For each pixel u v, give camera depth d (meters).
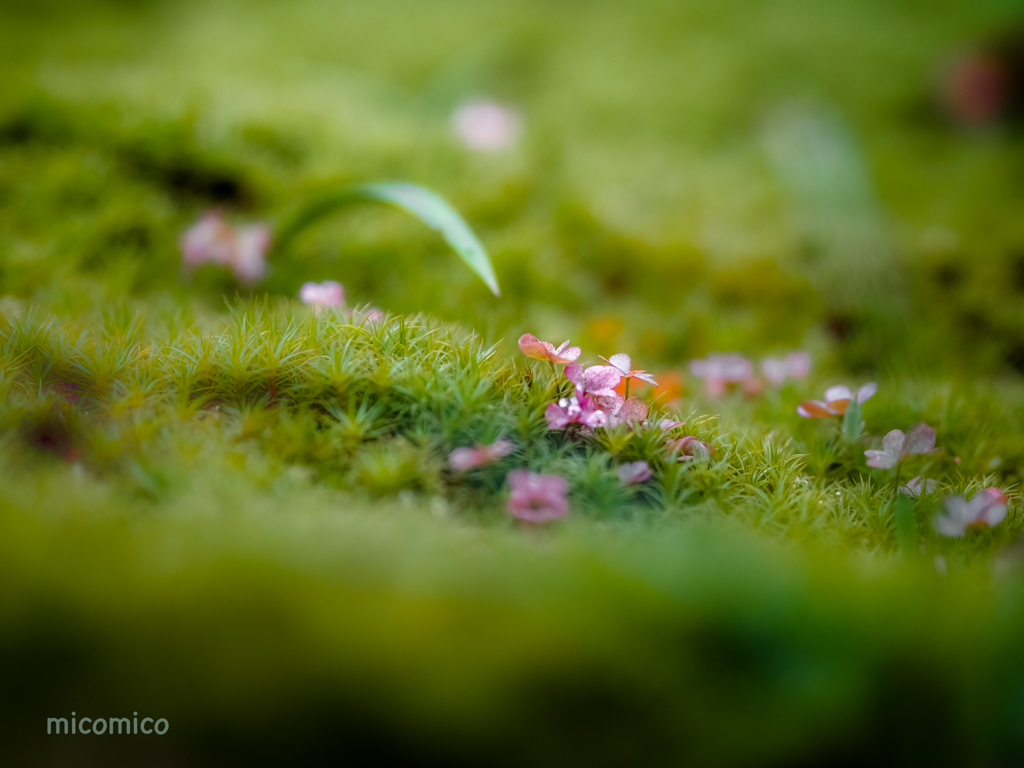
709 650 0.45
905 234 0.87
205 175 0.73
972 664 0.45
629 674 0.45
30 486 0.48
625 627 0.45
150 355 0.54
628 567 0.46
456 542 0.48
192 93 0.79
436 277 0.71
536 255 0.74
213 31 1.31
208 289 0.69
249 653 0.44
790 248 0.85
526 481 0.50
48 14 1.21
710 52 1.33
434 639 0.45
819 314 0.76
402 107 1.13
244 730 0.44
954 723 0.45
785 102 1.20
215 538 0.46
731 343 0.71
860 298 0.75
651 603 0.45
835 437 0.59
